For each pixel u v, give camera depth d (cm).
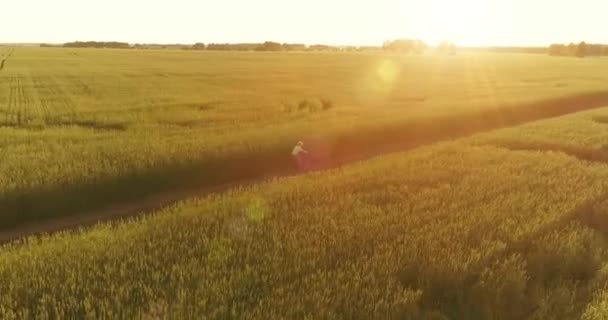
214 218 937
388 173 1383
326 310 593
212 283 654
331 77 6006
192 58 9719
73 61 8300
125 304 611
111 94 3847
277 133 1941
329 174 1400
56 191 1188
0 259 754
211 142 1741
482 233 880
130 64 7725
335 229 882
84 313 595
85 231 958
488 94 4059
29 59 8669
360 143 2075
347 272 696
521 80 6112
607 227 991
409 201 1088
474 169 1438
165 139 1883
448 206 1047
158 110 2956
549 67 9356
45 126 2331
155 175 1387
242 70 6769
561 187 1220
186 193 1420
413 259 740
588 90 4281
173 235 847
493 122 2922
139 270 698
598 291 696
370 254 780
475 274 721
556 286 734
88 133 2084
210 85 4741
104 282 659
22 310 589
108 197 1287
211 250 773
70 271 685
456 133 2595
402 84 5372
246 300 626
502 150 1784
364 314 593
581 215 1023
